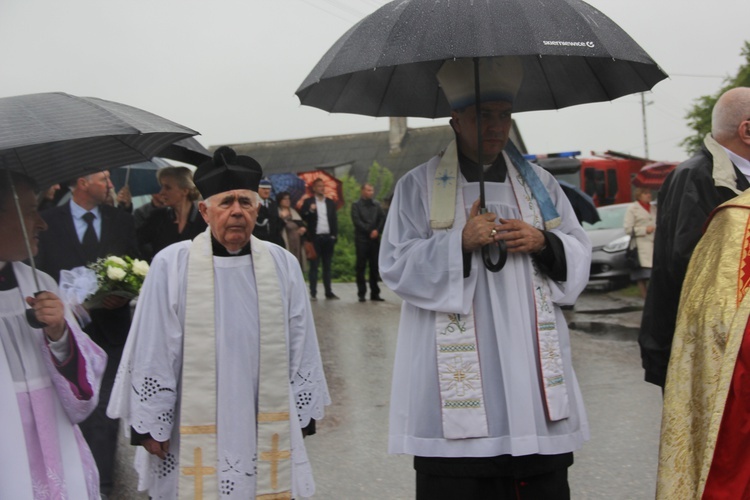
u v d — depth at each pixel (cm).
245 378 363
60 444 331
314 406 377
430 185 390
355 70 345
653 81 385
